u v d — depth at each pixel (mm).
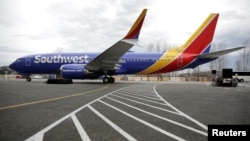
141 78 47844
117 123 4828
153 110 6559
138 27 17922
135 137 3791
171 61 22906
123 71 23188
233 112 6336
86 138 3691
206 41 23391
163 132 4137
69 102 8000
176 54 23141
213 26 23375
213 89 16422
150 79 47594
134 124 4750
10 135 3816
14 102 7871
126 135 3904
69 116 5500
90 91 12703
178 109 6797
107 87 16406
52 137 3723
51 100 8516
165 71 23359
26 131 4078
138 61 23094
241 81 46531
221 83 22812
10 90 12930
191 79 48438
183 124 4805
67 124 4660
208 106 7488
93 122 4883
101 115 5688
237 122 5031
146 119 5277
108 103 7867
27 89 13789
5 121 4883
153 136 3865
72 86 17141
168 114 5953
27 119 5098
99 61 19938
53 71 24359
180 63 22906
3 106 6969
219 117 5594
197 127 4555
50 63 23922
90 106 7129
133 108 6867
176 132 4148
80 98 9250
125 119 5246
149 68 23094
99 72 22000
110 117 5457
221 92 13602
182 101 8797
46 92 11844
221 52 21141
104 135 3887
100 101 8375
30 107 6805
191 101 8836
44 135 3834
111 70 21938
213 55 21844
